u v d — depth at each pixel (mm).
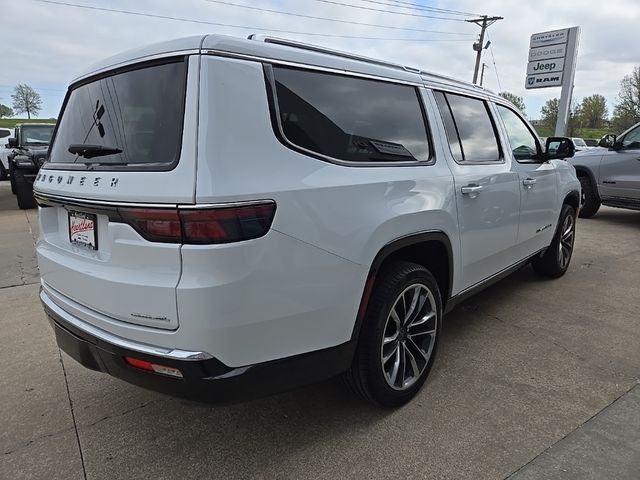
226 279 1725
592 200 8523
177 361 1771
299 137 2023
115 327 1930
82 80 2426
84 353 2135
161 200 1721
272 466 2186
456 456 2227
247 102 1853
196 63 1805
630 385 2832
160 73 1922
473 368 3053
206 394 1826
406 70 2809
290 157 1952
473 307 4141
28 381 2959
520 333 3586
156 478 2121
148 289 1781
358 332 2262
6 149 17016
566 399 2688
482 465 2162
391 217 2314
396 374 2557
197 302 1707
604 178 8211
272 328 1896
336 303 2102
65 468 2186
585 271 5234
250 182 1776
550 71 16766
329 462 2207
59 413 2619
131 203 1792
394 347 2553
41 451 2301
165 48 1916
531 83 17344
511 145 3756
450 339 3490
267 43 2045
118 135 2027
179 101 1814
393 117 2568
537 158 4148
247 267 1766
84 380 2971
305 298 1975
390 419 2523
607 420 2479
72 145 2215
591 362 3123
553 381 2885
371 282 2252
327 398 2734
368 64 2521
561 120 16609
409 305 2623
